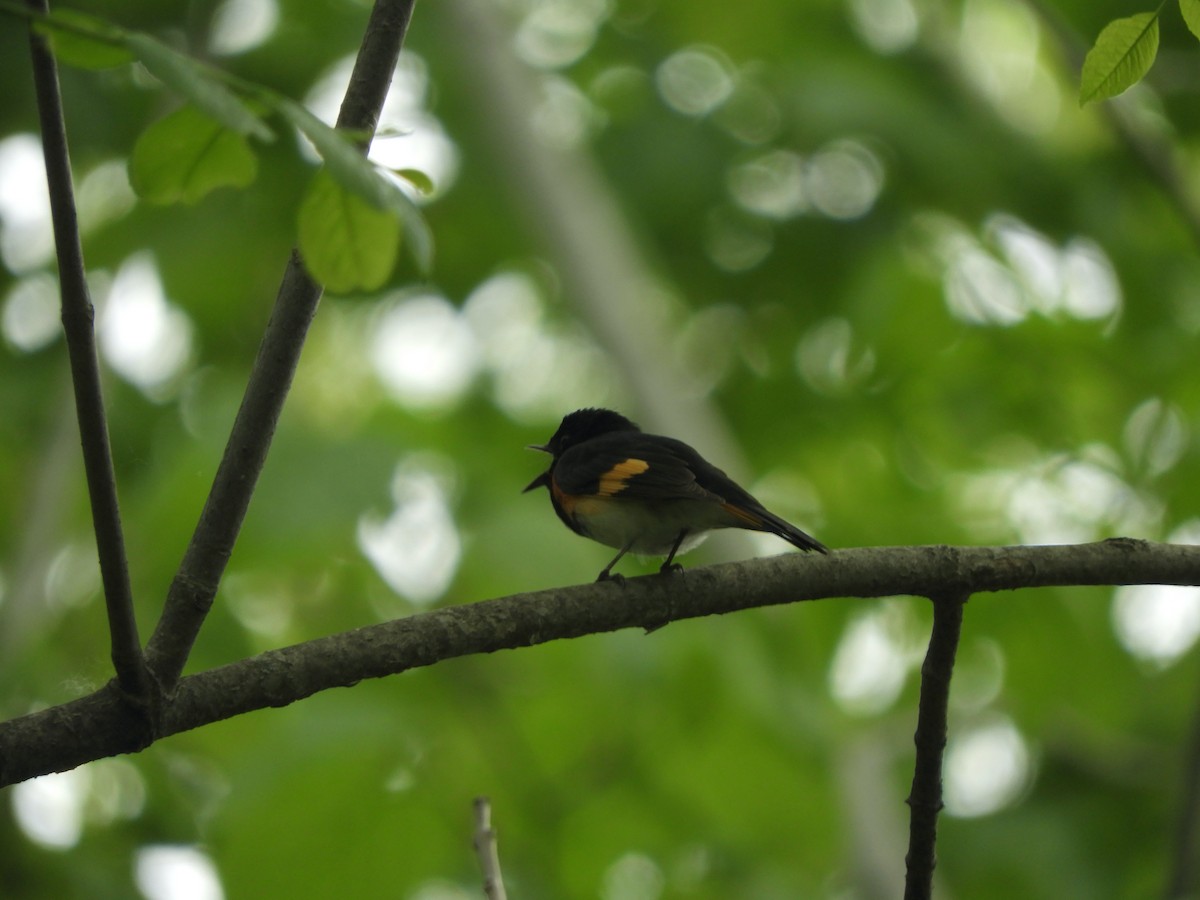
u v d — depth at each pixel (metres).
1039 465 13.38
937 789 5.03
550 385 15.38
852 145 15.28
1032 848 12.44
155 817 10.71
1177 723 13.13
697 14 15.91
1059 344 13.88
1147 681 13.35
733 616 9.61
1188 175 15.00
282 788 8.51
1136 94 14.17
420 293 15.20
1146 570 5.28
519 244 15.34
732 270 15.68
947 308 14.16
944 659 5.07
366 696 9.09
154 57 2.90
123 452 12.18
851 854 8.95
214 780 10.77
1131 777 12.91
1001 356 14.02
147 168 3.51
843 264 15.16
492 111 13.27
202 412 10.49
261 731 9.18
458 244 15.40
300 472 9.34
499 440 13.85
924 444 14.37
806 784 9.35
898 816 12.23
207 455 9.36
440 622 4.75
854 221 15.09
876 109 14.28
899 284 13.98
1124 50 4.01
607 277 12.34
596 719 9.46
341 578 9.59
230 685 4.36
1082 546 5.30
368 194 2.93
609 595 5.11
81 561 11.22
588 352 15.49
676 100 15.60
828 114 14.13
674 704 9.24
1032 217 14.91
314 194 3.35
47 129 3.54
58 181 3.58
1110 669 12.07
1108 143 15.16
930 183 15.08
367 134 3.21
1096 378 13.98
